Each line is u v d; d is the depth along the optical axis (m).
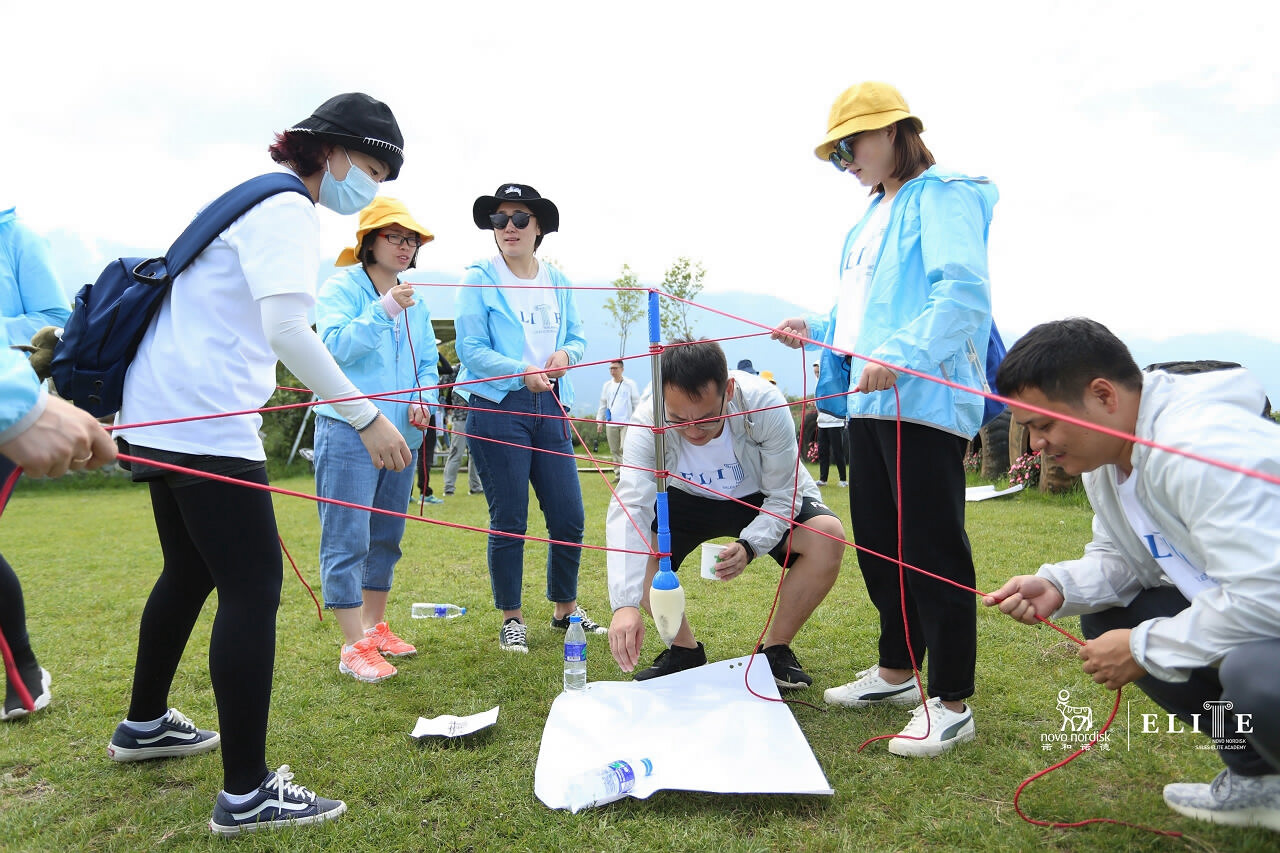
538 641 3.20
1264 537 1.38
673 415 2.35
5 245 2.61
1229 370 1.61
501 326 3.19
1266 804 1.63
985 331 2.13
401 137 2.05
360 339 2.81
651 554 2.36
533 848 1.70
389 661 2.97
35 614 3.74
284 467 13.20
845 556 4.62
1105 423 1.61
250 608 1.79
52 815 1.87
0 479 2.23
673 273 19.09
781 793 1.81
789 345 2.46
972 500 7.06
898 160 2.26
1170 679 1.55
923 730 2.10
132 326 1.78
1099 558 1.88
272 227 1.75
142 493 10.67
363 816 1.84
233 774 1.78
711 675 2.40
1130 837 1.67
